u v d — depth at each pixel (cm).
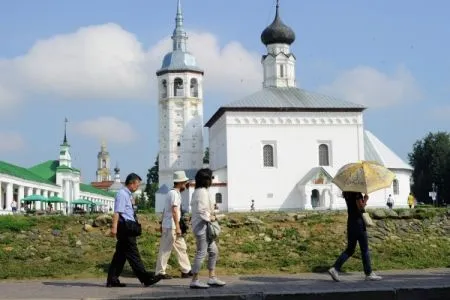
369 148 7425
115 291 1366
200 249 1406
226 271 1783
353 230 1515
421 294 1312
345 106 7050
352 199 1527
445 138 11131
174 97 8756
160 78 8888
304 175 6931
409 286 1343
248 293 1261
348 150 7038
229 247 2025
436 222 2412
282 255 1969
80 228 2208
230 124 6900
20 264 1809
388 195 7012
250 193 6819
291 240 2144
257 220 2286
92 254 1947
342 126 7069
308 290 1292
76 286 1478
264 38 8038
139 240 2088
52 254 1923
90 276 1697
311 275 1698
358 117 7094
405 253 2038
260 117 6950
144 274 1458
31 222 2227
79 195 11650
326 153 7050
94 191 13362
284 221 2339
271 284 1464
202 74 8912
